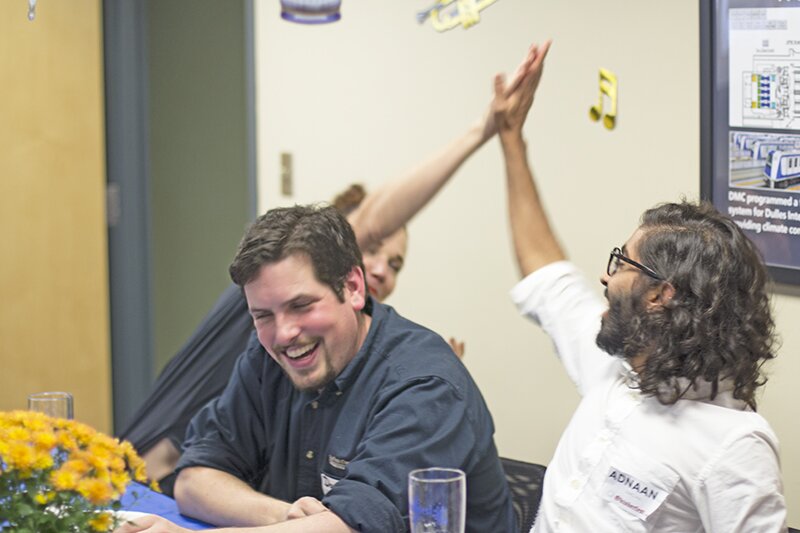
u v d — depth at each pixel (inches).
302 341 84.5
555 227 138.7
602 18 130.6
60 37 189.3
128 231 200.2
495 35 142.3
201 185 229.0
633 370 80.4
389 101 156.9
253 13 176.6
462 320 151.6
